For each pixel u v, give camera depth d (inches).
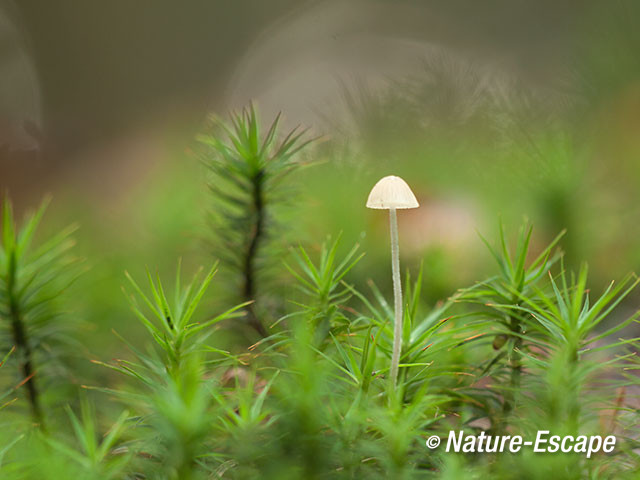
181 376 12.7
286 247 14.5
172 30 45.3
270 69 36.8
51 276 13.8
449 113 18.2
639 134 16.9
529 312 12.9
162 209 17.1
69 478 12.2
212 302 14.6
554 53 22.0
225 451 12.7
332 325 13.3
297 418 12.5
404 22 30.8
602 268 15.5
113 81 43.7
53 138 33.6
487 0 28.7
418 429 12.6
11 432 13.0
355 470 12.5
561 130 16.9
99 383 13.9
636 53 17.5
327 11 34.1
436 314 13.3
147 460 12.6
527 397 12.8
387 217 16.1
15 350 13.4
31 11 41.9
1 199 22.8
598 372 13.3
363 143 18.3
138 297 15.4
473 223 16.0
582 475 12.6
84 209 19.6
